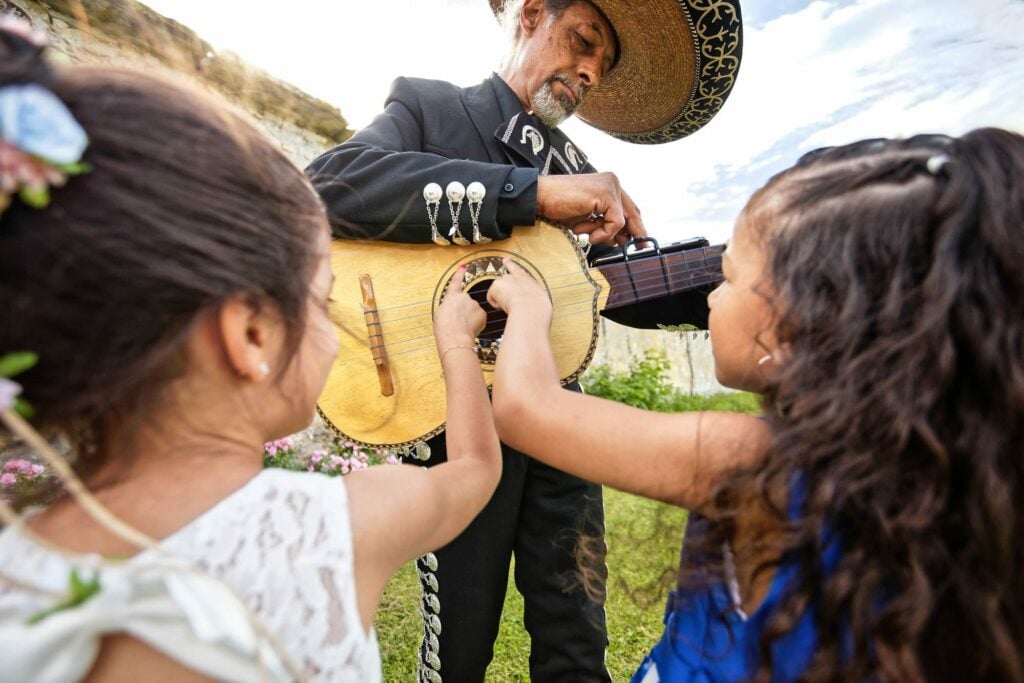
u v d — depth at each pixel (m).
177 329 0.56
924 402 0.64
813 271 0.72
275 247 0.63
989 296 0.64
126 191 0.52
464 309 1.22
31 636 0.49
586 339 1.57
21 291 0.51
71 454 0.69
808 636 0.71
